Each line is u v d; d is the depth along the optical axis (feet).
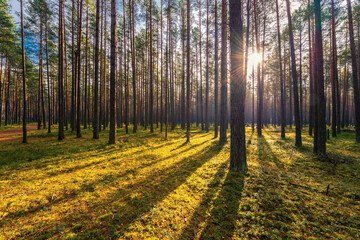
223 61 44.29
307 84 117.80
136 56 106.11
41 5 61.87
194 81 134.21
